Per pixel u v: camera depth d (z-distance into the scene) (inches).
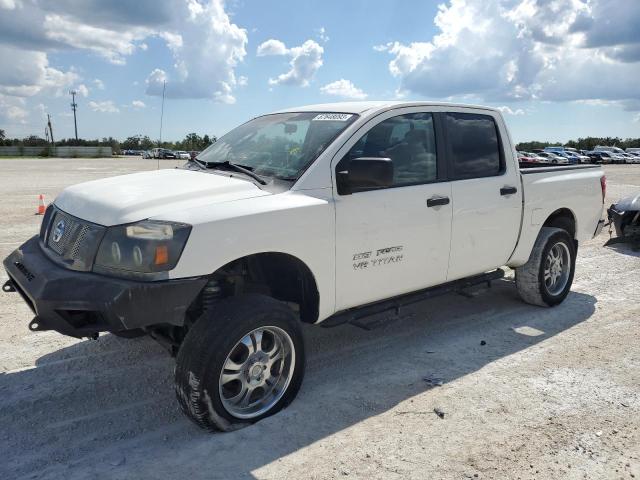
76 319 124.8
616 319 218.2
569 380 163.0
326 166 151.4
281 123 179.5
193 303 143.9
